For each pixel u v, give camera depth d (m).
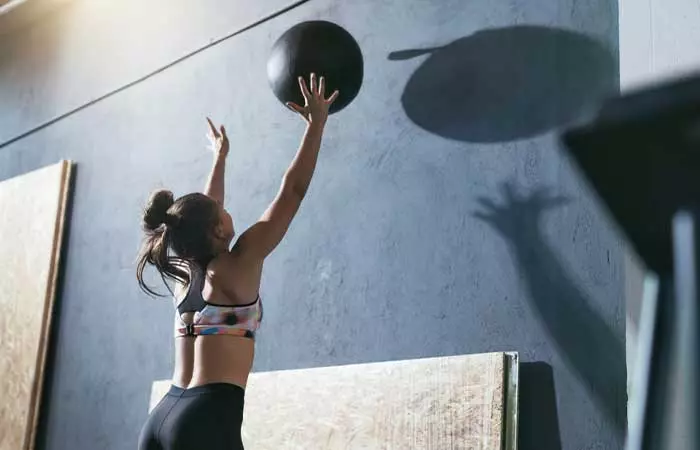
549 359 3.09
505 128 3.45
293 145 4.22
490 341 3.26
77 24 5.86
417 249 3.57
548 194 3.26
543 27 3.45
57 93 5.84
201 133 4.71
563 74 3.34
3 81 6.38
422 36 3.83
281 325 3.96
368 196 3.81
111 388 4.72
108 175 5.23
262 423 3.75
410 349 3.47
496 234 3.36
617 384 2.91
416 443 3.21
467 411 3.11
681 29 2.89
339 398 3.52
